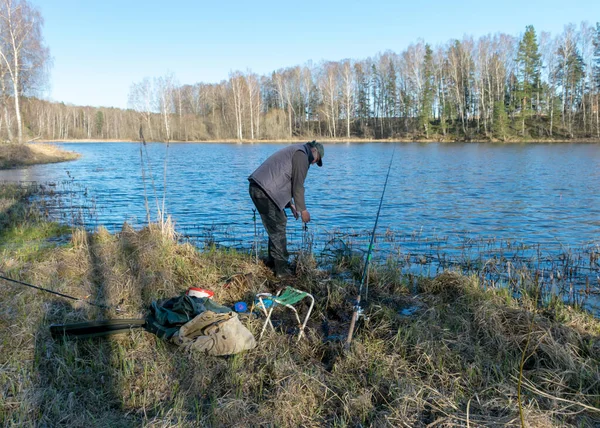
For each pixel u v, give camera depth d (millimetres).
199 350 3395
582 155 29484
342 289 4699
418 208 11969
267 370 3279
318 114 68500
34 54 33750
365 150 39969
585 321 4242
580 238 8695
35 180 18469
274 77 73188
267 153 38844
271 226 5066
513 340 3596
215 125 67875
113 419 2750
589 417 2770
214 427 2660
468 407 2746
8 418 2672
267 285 4965
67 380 3066
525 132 50594
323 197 13922
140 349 3492
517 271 5941
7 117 32625
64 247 6113
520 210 11570
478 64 57125
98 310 4086
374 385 3053
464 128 55281
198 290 4020
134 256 5434
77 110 93125
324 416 2846
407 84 61938
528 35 54656
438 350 3406
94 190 15711
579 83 54094
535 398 2881
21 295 4164
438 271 6266
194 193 15031
